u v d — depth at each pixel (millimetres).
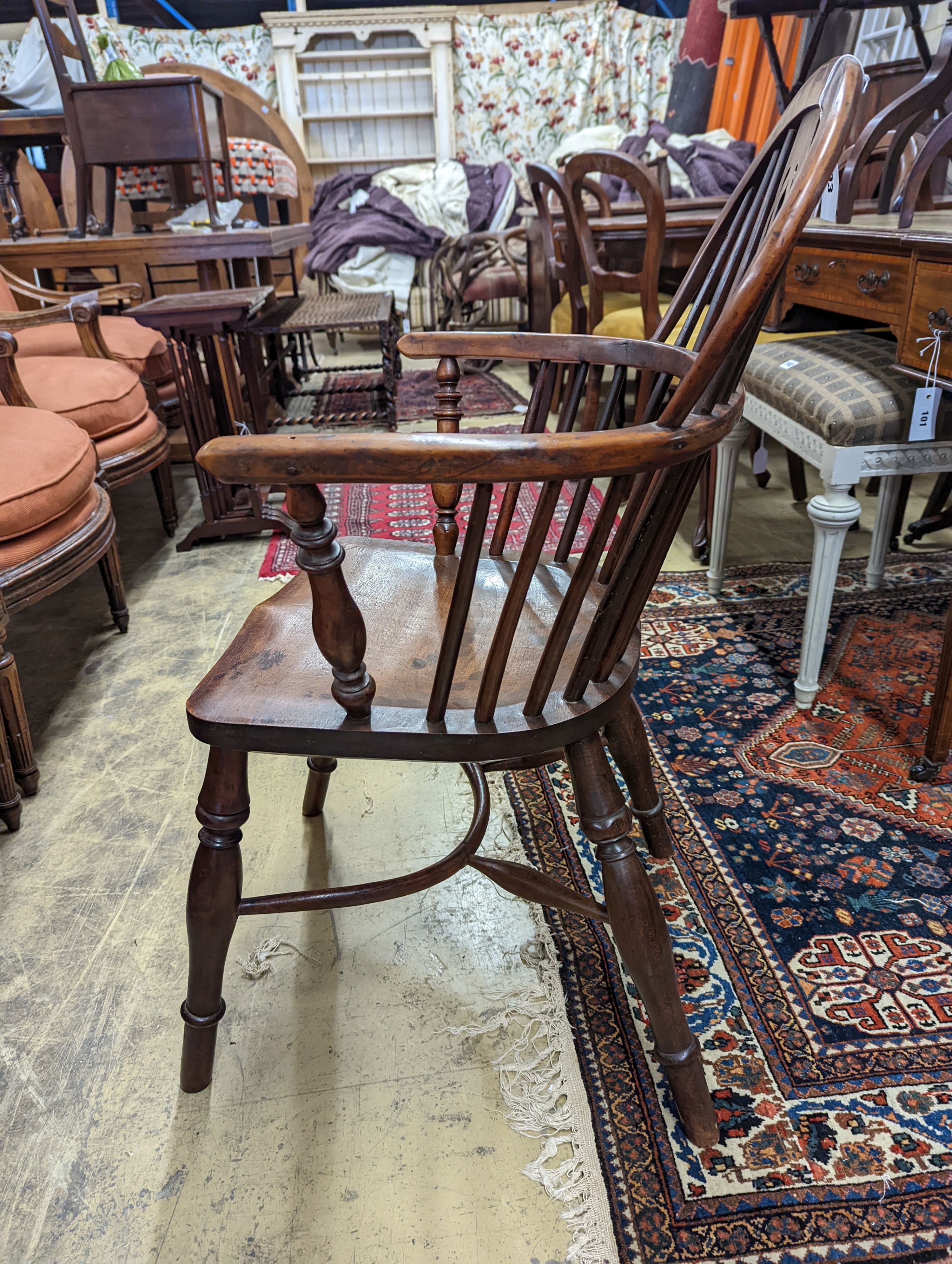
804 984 1020
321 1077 934
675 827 1284
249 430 2566
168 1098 917
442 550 1123
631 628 796
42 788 1430
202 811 816
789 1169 821
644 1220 783
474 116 6352
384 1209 802
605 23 5969
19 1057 965
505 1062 943
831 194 1842
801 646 1755
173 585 2188
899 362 1373
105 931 1136
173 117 2861
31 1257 775
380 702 800
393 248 5066
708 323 849
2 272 2572
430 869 916
